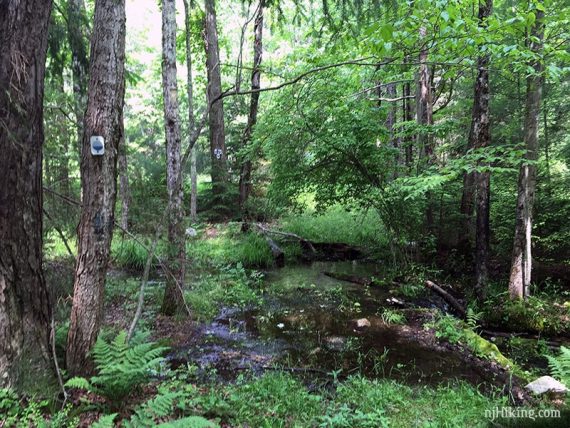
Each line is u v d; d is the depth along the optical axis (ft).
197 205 45.16
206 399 11.85
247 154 33.94
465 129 37.32
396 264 29.22
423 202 27.76
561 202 25.68
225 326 20.20
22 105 9.95
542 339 19.20
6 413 9.39
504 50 15.83
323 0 18.78
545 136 27.68
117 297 21.76
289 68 29.60
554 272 24.84
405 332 19.85
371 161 26.91
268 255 33.37
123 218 20.65
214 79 41.83
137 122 59.36
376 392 13.16
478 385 14.12
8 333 10.07
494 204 29.66
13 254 10.18
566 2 20.26
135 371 10.44
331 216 44.73
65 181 15.79
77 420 9.71
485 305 22.06
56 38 17.84
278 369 15.62
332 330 20.08
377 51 15.74
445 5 14.93
